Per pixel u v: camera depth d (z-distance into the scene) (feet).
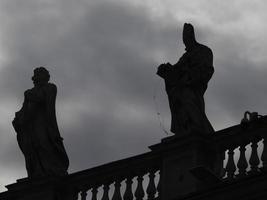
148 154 143.02
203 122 140.87
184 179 137.49
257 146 135.33
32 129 153.38
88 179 148.56
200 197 133.90
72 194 149.48
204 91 143.33
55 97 155.02
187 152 138.31
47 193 149.79
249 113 136.56
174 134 142.31
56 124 153.79
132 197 143.64
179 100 142.20
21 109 154.71
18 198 151.74
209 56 143.95
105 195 146.10
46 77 156.04
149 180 142.20
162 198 138.72
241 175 135.13
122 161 145.48
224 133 137.90
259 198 130.21
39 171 151.33
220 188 132.57
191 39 145.59
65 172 152.15
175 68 144.36
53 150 152.66
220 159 137.80
